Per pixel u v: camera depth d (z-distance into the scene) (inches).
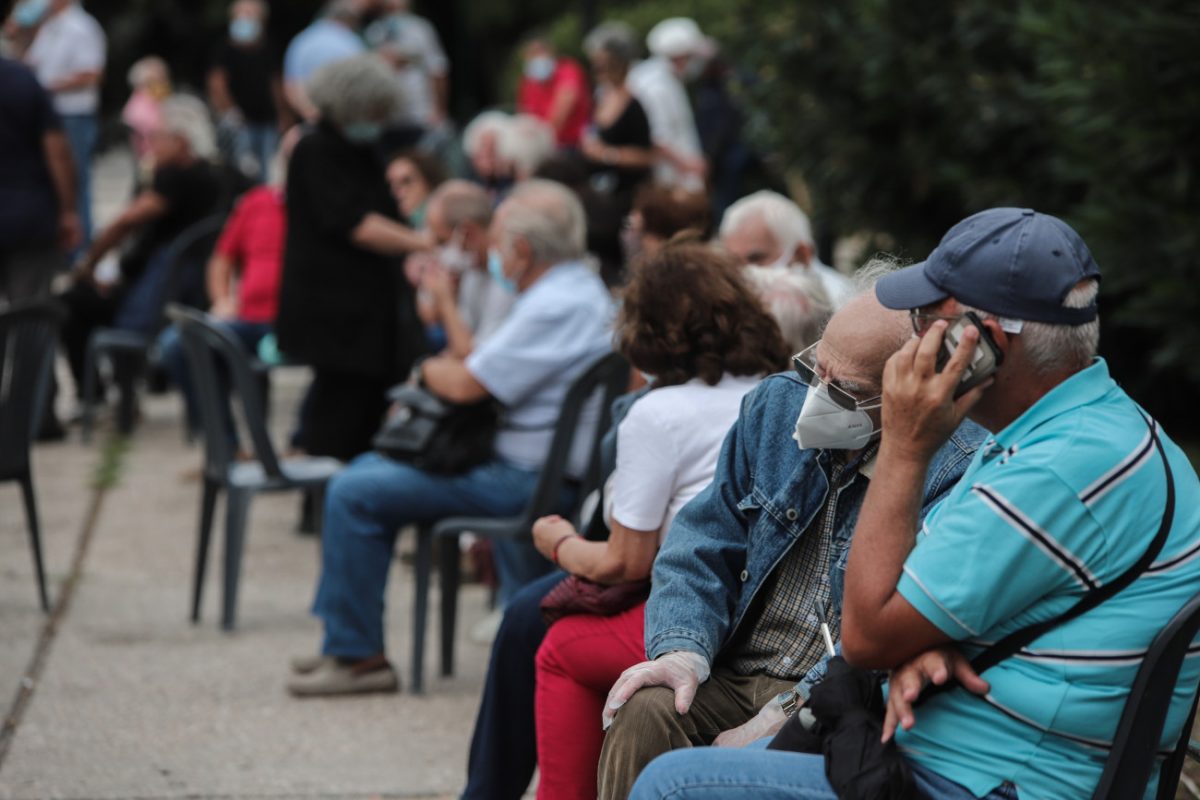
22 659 509.7
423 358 637.9
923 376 231.3
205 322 536.1
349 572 470.3
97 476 784.3
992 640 231.8
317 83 608.7
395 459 471.2
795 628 295.0
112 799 394.9
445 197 613.0
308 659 483.2
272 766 419.5
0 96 817.5
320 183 608.1
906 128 754.2
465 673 500.1
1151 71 571.5
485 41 2878.9
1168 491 230.1
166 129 845.8
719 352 338.0
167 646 526.0
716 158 1190.9
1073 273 228.5
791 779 241.6
